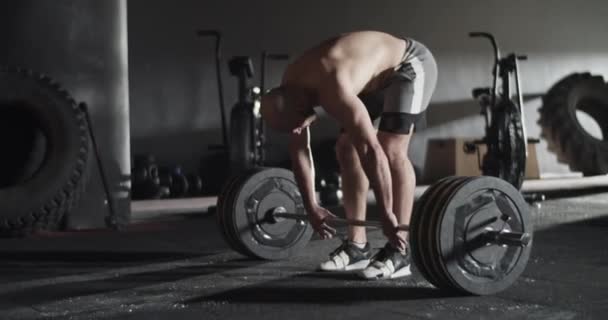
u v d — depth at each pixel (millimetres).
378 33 2422
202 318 1987
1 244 3475
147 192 6047
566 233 3520
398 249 2383
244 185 2861
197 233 3822
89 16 4016
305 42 7215
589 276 2465
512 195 2188
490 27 8055
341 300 2162
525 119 8273
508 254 2193
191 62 6715
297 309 2066
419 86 2424
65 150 3836
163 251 3215
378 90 2461
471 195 2131
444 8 7789
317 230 2457
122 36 4121
